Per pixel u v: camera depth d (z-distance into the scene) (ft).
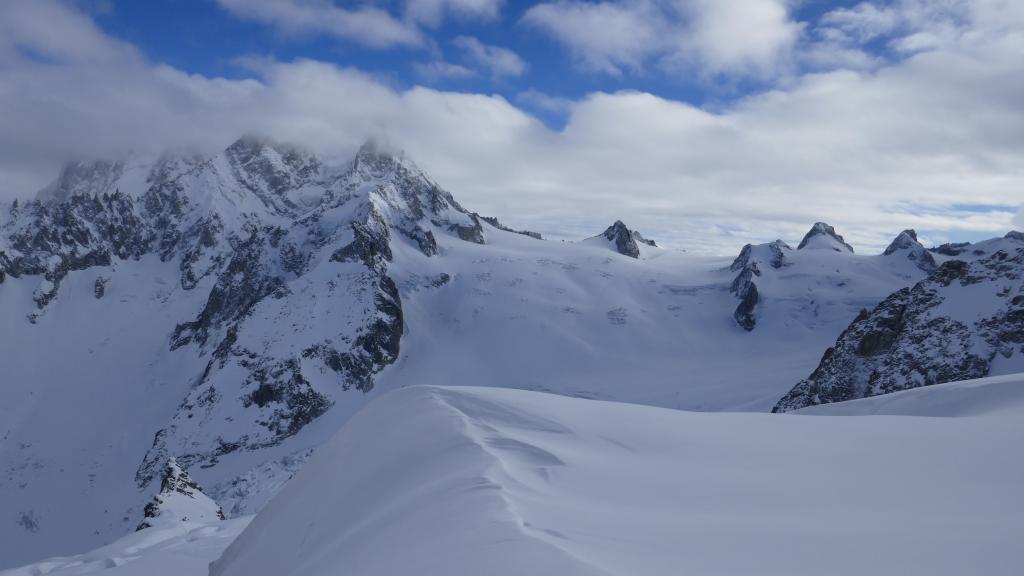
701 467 37.70
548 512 25.55
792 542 22.66
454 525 24.22
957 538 23.06
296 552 37.01
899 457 39.50
